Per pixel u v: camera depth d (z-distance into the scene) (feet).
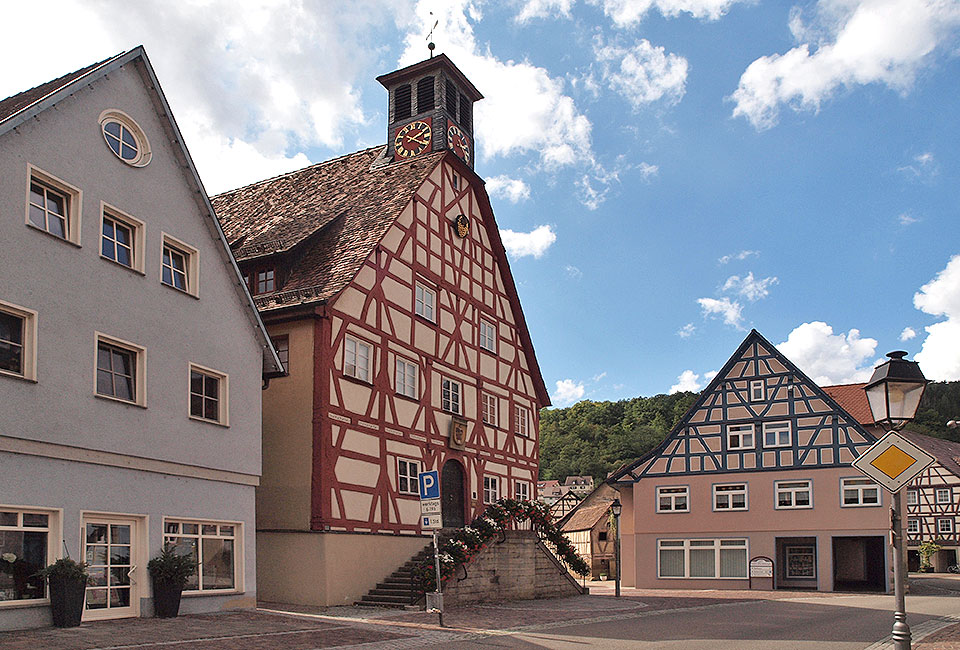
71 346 46.88
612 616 65.82
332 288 70.74
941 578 169.37
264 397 70.28
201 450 55.52
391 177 87.51
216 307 58.34
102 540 48.14
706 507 120.67
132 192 52.31
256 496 69.21
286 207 90.58
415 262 82.23
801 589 115.55
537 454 102.58
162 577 50.29
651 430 317.42
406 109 93.91
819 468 114.93
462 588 72.23
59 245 46.88
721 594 104.01
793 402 118.01
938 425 272.92
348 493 69.62
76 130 48.80
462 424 85.97
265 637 45.16
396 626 54.03
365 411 72.90
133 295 51.49
